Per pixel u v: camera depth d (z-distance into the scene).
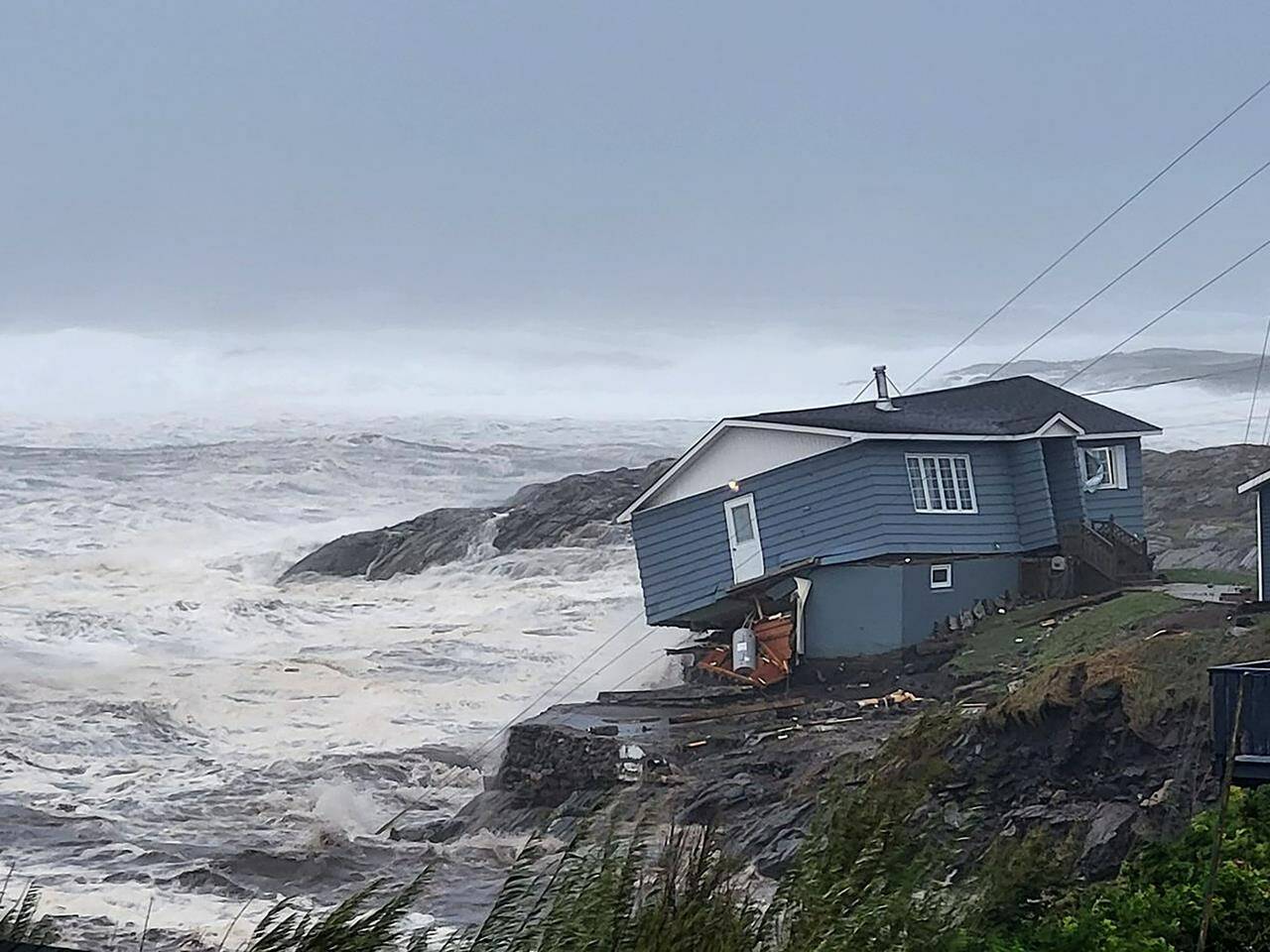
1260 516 77.56
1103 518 95.75
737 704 77.00
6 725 89.06
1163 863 31.20
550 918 17.83
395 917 17.36
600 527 157.25
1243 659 51.84
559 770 67.38
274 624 126.69
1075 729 50.31
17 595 141.75
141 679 102.88
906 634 82.75
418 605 134.88
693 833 21.09
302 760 80.44
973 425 89.25
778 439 87.81
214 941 47.75
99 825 66.50
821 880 19.88
